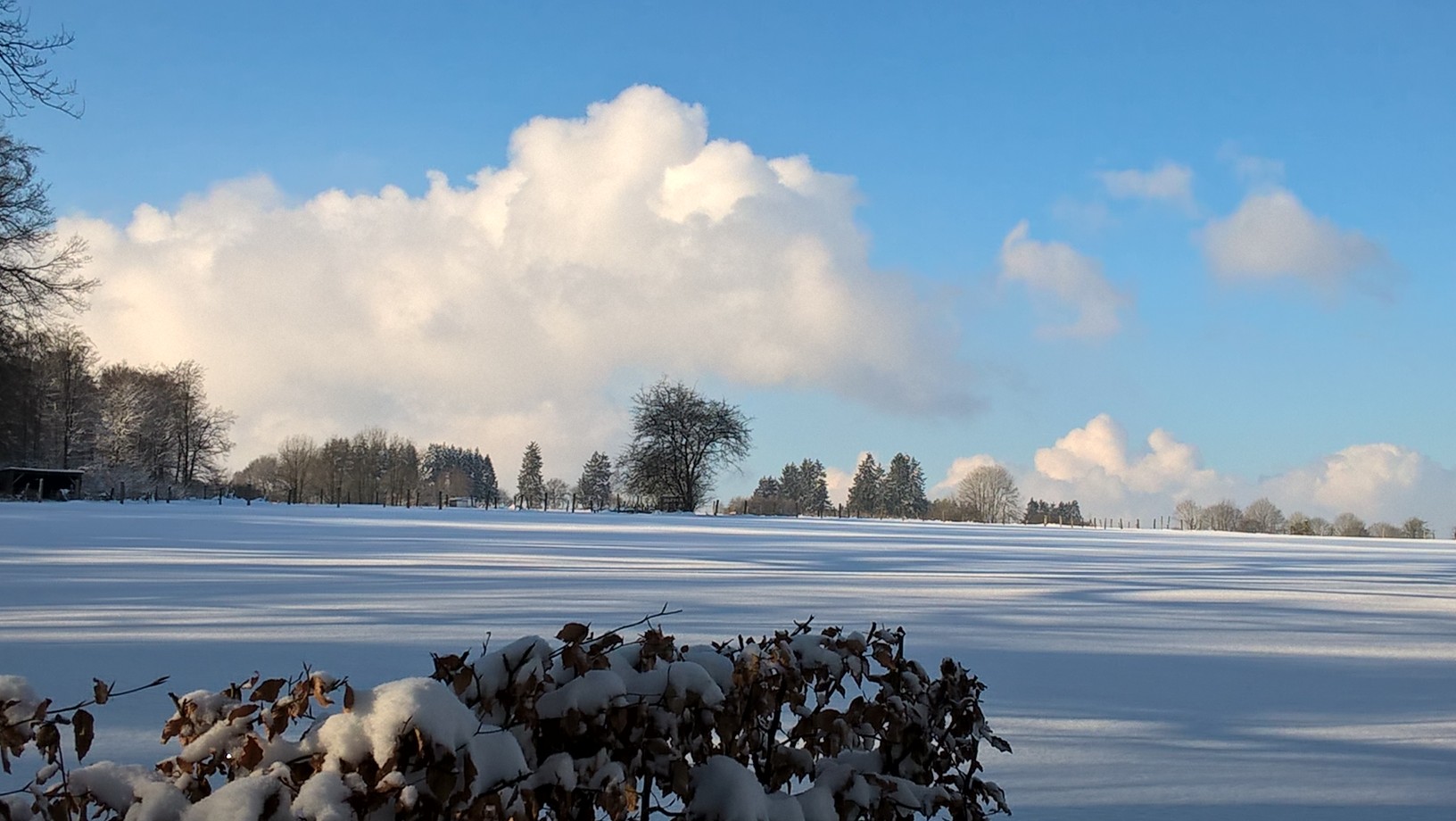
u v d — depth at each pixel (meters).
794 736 3.27
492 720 2.64
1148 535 49.88
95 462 69.81
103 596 11.16
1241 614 12.44
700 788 2.79
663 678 2.82
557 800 2.54
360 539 23.45
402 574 14.52
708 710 2.88
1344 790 5.01
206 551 18.11
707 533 33.69
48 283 31.03
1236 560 25.11
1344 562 25.77
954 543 31.70
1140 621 11.39
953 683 3.53
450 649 7.98
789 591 13.64
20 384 40.91
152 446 77.31
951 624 10.69
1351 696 7.27
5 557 16.39
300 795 2.19
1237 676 7.97
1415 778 5.22
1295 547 36.94
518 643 2.71
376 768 2.27
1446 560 28.25
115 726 5.32
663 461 70.75
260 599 11.06
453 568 15.73
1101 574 18.64
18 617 9.51
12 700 2.48
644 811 2.87
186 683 6.58
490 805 2.35
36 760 4.68
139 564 15.24
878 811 3.12
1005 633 10.14
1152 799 4.80
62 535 22.39
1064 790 4.91
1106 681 7.65
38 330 35.19
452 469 144.50
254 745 2.37
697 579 15.02
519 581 13.89
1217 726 6.26
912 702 3.36
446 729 2.28
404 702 2.29
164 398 78.81
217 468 82.50
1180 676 7.91
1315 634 10.76
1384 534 84.69
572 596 12.09
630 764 2.72
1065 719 6.38
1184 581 17.41
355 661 7.43
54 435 66.56
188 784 2.43
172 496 68.06
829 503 126.06
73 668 7.07
